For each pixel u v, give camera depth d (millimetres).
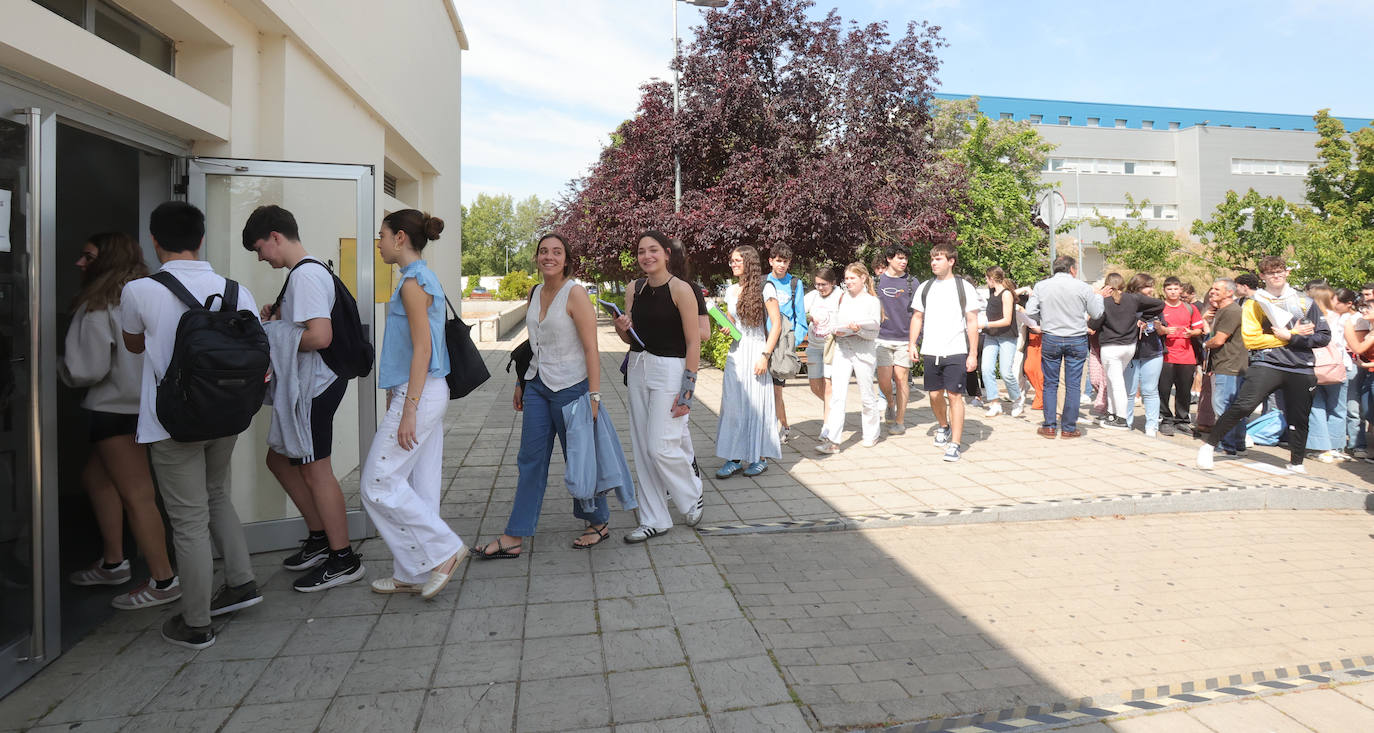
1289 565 4336
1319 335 6004
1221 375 7254
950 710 2695
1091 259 51469
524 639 3156
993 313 8812
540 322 3957
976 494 5438
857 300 6551
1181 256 22859
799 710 2656
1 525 2812
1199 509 5398
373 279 4418
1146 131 59875
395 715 2596
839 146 13516
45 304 2840
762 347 5781
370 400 4395
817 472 6074
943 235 15070
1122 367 7914
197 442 2967
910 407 9617
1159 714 2707
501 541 4090
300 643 3123
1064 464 6363
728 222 12625
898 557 4340
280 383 3582
